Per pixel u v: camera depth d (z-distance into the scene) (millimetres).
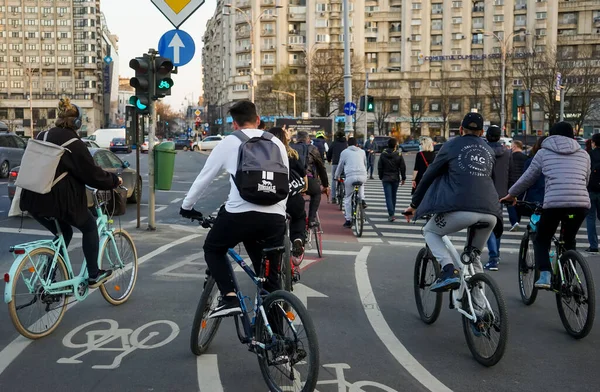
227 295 4348
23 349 5008
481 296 4809
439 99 83875
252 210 4148
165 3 10555
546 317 6227
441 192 5070
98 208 6055
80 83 119312
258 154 4133
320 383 4371
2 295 6637
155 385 4309
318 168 8938
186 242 10148
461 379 4496
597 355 5066
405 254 9523
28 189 5008
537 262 5898
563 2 83062
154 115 11172
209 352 4969
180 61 10781
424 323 5914
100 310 6129
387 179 13711
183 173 28953
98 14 124188
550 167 5895
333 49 77438
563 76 53062
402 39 87188
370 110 21234
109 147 54469
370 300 6723
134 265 6609
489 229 5082
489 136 8703
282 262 5125
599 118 53531
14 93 118188
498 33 83688
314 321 5902
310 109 71312
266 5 94875
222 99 110188
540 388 4355
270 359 4055
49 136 5172
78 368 4613
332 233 11992
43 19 118125
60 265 5395
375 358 4918
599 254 9836
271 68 95812
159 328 5578
